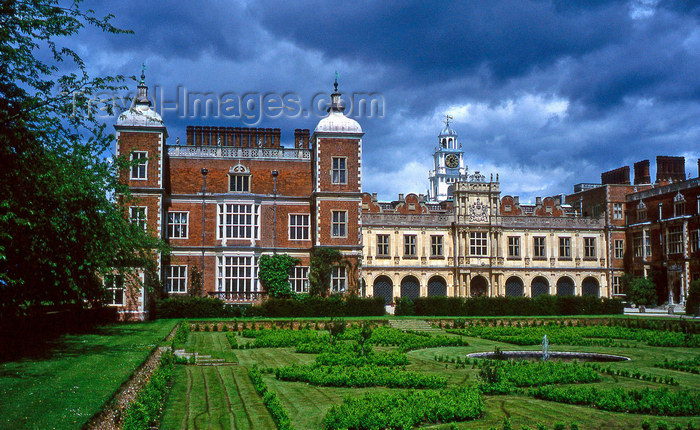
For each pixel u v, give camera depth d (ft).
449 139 462.19
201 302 150.00
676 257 201.57
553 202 228.02
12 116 66.80
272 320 137.49
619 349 103.60
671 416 53.06
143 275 148.05
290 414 52.44
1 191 64.59
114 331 106.42
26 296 78.69
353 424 47.11
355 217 169.07
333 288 168.25
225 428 47.11
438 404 52.54
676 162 242.37
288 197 174.09
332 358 80.28
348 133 169.99
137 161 112.06
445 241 211.61
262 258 166.50
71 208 80.59
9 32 66.95
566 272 218.59
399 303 165.17
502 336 119.24
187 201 169.58
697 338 113.50
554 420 51.37
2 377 54.13
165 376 63.98
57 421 40.19
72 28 73.10
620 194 227.81
